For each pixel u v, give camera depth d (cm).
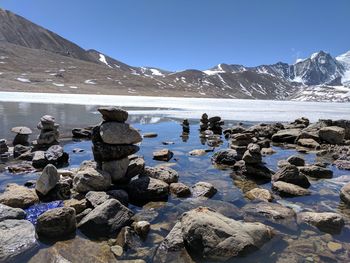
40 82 15025
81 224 951
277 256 820
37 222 919
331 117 5262
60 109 5184
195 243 836
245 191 1334
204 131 3156
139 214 1071
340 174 1627
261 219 1041
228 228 858
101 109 1371
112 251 834
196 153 2028
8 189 1185
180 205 1161
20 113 4188
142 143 2419
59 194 1192
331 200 1238
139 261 789
